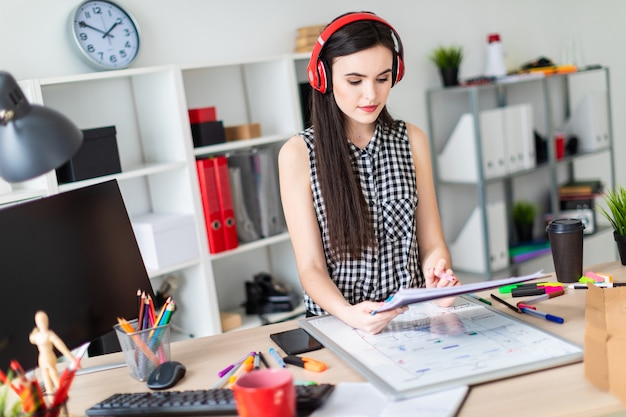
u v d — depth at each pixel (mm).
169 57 2854
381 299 1769
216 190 2729
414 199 1797
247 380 1049
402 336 1373
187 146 2639
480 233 3523
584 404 1033
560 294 1563
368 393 1140
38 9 2527
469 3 3828
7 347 1237
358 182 1728
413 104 3615
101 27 2604
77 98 2646
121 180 2762
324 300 1562
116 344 2182
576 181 4246
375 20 1574
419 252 1844
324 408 1099
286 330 1523
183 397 1167
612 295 1473
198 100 2969
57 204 1371
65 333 1333
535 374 1150
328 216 1692
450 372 1167
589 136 3959
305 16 3264
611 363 1135
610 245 4566
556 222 1640
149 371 1334
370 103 1582
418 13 3609
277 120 3023
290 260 3166
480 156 3389
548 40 4203
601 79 4445
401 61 1650
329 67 1607
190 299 2789
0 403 1033
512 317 1414
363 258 1729
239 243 2871
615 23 4449
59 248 1355
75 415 1201
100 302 1412
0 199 2195
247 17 3076
